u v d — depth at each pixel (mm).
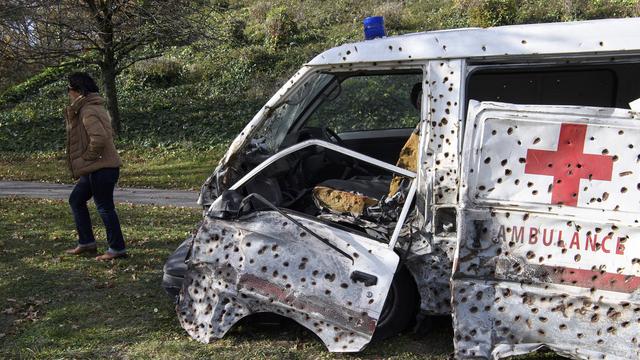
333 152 5184
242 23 23312
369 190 4457
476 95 4617
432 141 3982
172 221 8562
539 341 3594
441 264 3973
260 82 19516
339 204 4375
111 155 6000
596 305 3469
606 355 3461
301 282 4051
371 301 3914
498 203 3611
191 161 14922
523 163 3566
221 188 4543
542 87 4520
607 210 3428
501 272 3629
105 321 4715
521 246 3590
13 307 5023
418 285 4051
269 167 4699
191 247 4414
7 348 4289
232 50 22219
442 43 4008
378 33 4477
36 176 13828
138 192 11906
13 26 13789
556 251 3531
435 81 3998
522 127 3562
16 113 19266
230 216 4227
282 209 4270
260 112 4516
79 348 4270
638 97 4348
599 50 3771
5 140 17281
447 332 4402
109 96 16844
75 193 6250
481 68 4012
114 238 6227
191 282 4359
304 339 4320
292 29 22375
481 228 3645
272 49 21500
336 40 21141
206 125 17484
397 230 3990
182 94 19891
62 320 4754
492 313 3645
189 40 15656
